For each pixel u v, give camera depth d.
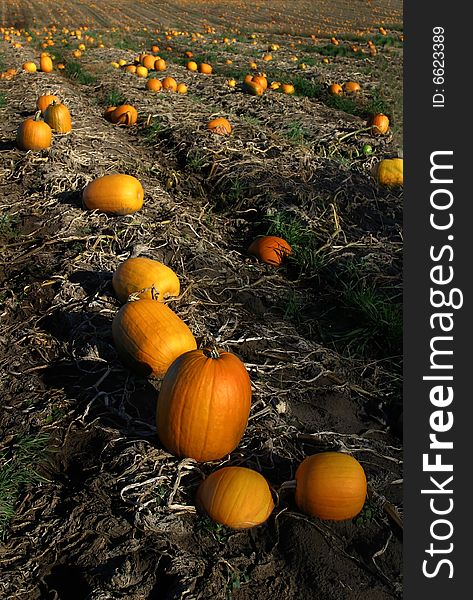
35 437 4.51
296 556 3.72
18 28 43.84
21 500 4.09
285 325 6.18
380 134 13.66
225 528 3.80
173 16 54.22
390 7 58.38
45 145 10.16
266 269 7.46
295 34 40.22
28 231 7.72
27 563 3.68
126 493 3.96
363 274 7.18
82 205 8.11
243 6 62.72
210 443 3.96
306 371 5.43
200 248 7.46
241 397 3.96
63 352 5.46
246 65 24.86
